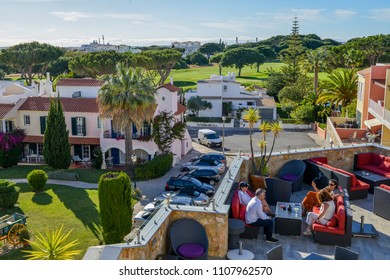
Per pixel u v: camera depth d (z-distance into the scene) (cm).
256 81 11838
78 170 4062
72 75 8725
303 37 18225
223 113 7200
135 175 3747
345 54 7694
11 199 2802
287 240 1295
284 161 1986
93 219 2633
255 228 1284
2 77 12025
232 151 4825
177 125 4225
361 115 4659
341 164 2136
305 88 7538
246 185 1391
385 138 3816
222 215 1129
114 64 7856
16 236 2250
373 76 4291
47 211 2783
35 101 4500
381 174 1991
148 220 1091
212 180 3434
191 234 1118
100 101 3666
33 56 10094
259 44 19512
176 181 3162
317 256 930
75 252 1315
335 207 1288
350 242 1256
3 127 4381
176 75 13662
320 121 6162
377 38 8231
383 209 1539
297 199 1712
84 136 4375
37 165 4228
